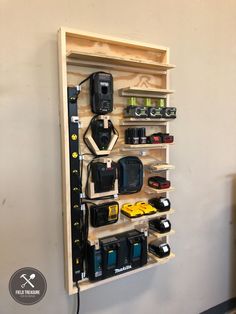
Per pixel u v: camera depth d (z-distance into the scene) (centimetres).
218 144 170
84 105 116
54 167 116
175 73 147
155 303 154
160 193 139
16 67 105
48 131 113
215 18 160
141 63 119
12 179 108
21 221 111
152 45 128
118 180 125
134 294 145
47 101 112
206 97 161
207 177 167
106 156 123
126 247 126
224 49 166
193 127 158
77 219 114
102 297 135
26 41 106
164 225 132
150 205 133
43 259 117
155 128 137
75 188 113
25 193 111
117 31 126
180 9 145
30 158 111
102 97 112
